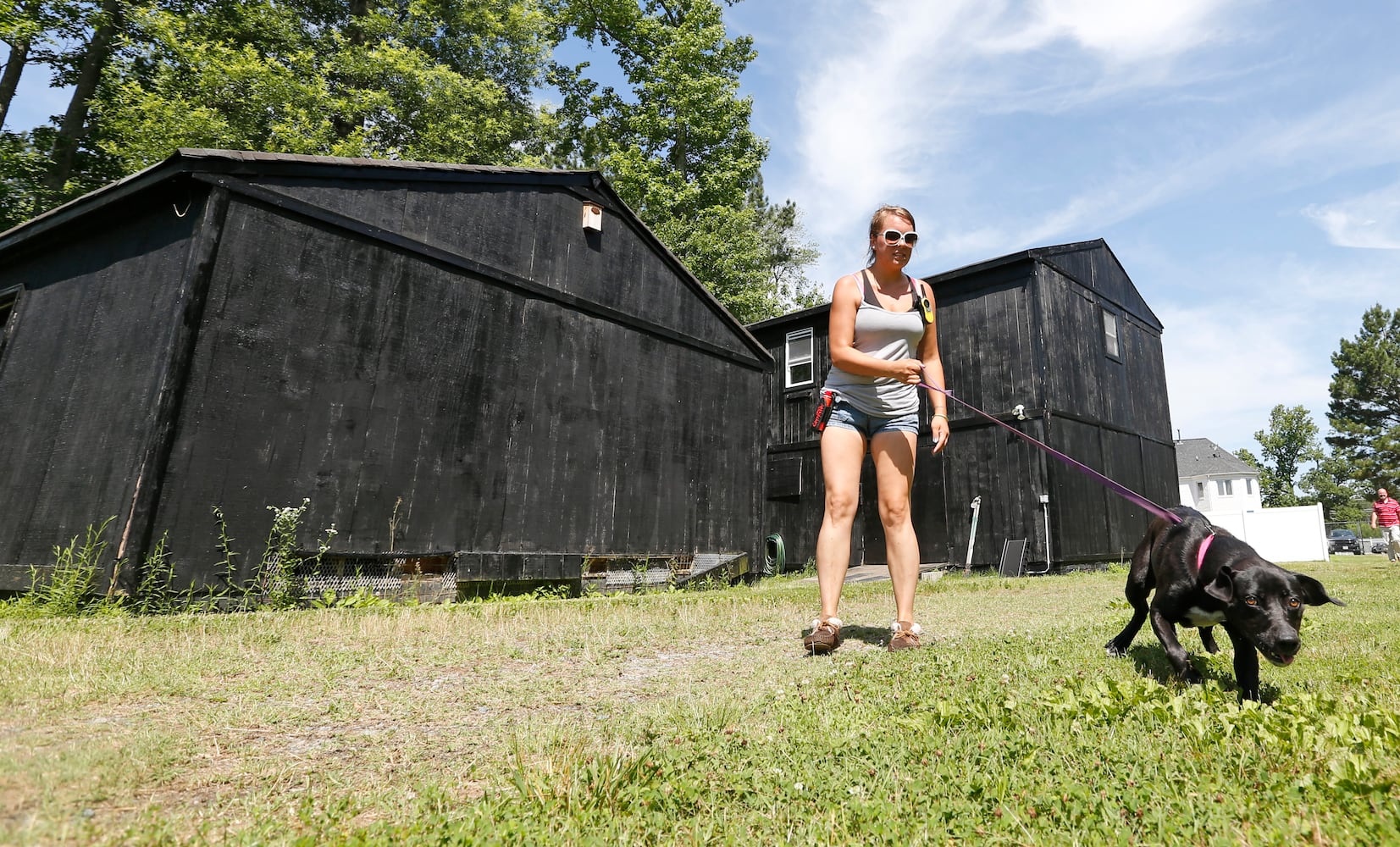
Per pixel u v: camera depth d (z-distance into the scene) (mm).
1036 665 3305
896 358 4184
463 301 8312
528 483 8664
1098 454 14617
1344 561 18562
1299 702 2486
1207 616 3092
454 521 7844
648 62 28688
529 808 1721
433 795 1812
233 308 6289
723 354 11711
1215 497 53656
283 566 6297
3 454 6926
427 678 3352
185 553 5758
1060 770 1903
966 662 3418
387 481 7312
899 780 1892
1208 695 2619
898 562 4102
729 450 11531
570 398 9328
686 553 10516
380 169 7562
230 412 6172
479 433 8242
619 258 10344
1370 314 54125
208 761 2088
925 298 4355
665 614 5637
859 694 2842
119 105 18406
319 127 19250
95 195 6789
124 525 5500
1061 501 13055
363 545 7031
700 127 27516
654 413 10422
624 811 1733
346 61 20453
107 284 6773
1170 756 1996
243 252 6422
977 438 14000
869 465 15023
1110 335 16094
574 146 30406
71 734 2197
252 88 18719
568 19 27734
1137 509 15555
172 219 6457
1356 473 51750
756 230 33500
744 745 2213
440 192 8273
